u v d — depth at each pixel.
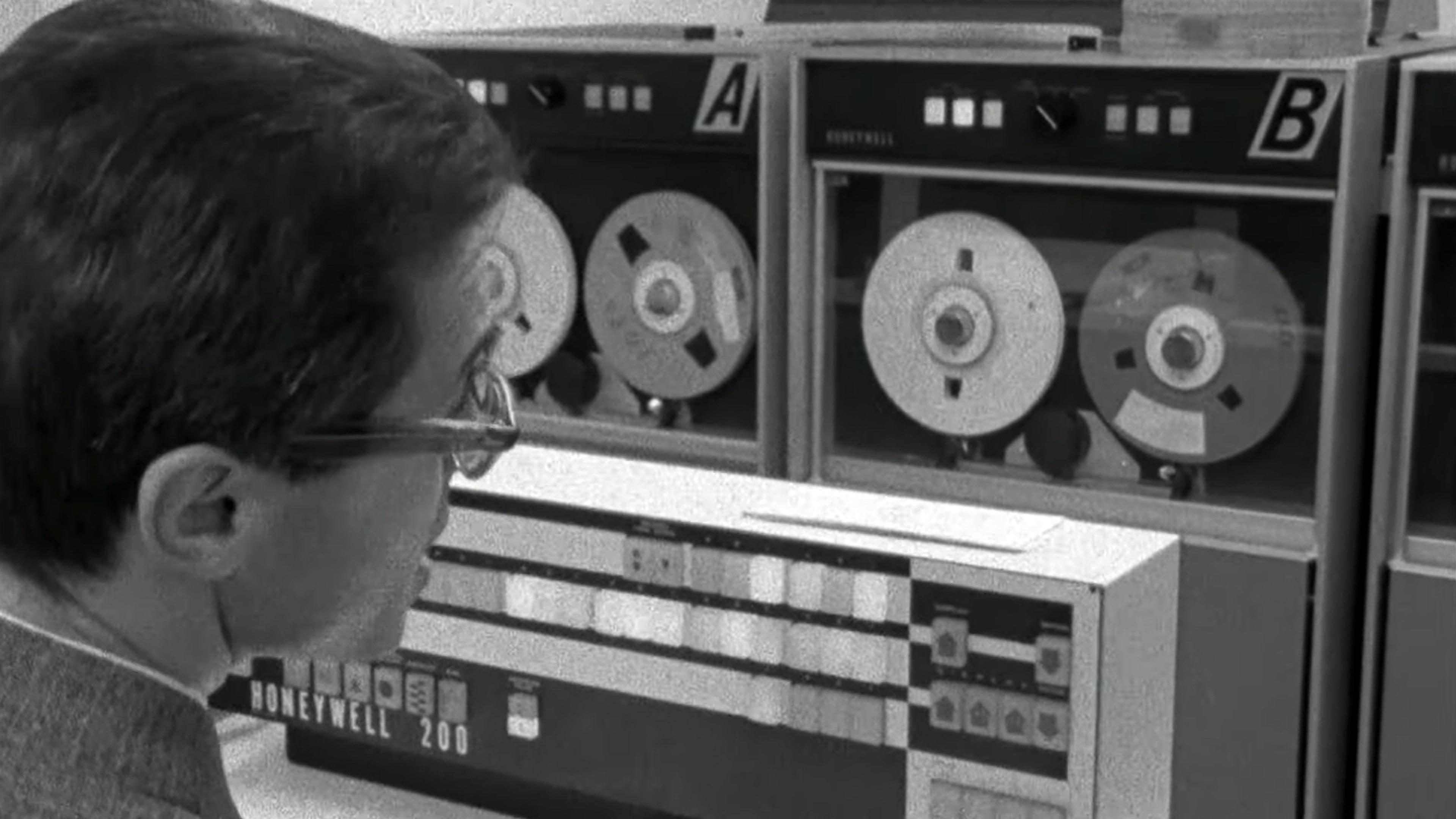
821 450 2.44
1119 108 2.08
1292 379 2.12
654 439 2.53
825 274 2.38
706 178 2.45
